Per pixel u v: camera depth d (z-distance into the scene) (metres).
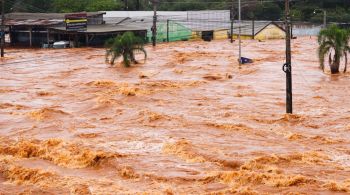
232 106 47.19
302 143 34.16
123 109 45.38
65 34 118.81
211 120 40.81
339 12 174.12
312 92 54.44
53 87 59.59
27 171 28.72
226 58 89.06
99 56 93.44
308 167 28.69
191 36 141.50
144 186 26.36
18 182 27.86
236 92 54.97
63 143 33.78
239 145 33.25
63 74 70.94
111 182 27.14
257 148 32.47
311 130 37.91
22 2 162.25
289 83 41.72
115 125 39.69
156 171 28.34
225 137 35.53
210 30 146.12
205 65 79.25
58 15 129.00
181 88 57.62
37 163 30.86
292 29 157.75
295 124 40.00
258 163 29.14
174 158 30.73
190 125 39.09
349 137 35.62
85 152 31.30
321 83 60.38
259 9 183.00
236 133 36.72
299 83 60.81
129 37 78.75
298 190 25.08
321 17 170.62
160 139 34.97
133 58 80.00
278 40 140.50
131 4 186.12
